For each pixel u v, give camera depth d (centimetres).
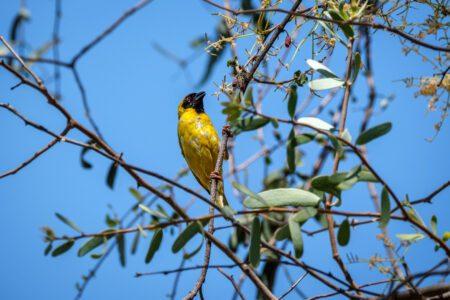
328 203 431
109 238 461
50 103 479
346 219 426
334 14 488
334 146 397
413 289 451
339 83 468
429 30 457
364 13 521
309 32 599
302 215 419
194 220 423
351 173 413
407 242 457
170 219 440
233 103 386
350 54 475
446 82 446
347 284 448
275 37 628
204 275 526
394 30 419
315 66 485
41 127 441
